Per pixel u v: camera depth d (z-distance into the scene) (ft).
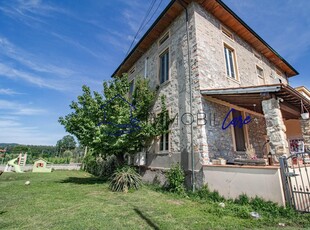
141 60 37.68
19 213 12.16
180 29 26.05
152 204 14.71
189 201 15.71
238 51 29.17
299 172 13.65
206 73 21.98
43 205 14.21
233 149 21.84
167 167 22.74
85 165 55.83
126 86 27.84
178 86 24.16
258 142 25.91
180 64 24.62
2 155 67.46
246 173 13.87
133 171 23.13
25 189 21.42
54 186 23.77
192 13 24.06
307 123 20.22
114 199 16.43
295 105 19.01
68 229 9.45
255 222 10.32
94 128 23.11
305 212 11.16
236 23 28.12
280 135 14.15
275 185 12.10
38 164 52.49
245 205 12.94
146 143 28.04
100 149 24.79
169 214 12.08
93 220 10.83
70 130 25.43
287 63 39.17
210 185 16.56
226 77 24.79
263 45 33.09
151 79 31.89
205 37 23.80
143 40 33.32
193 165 18.92
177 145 22.04
